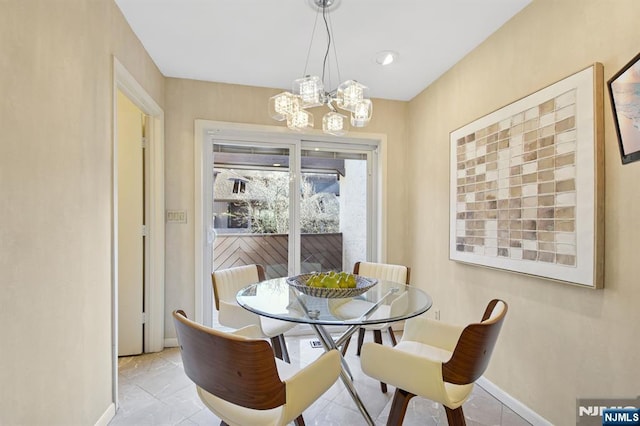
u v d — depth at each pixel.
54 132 1.33
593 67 1.48
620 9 1.41
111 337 1.87
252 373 1.02
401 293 2.02
